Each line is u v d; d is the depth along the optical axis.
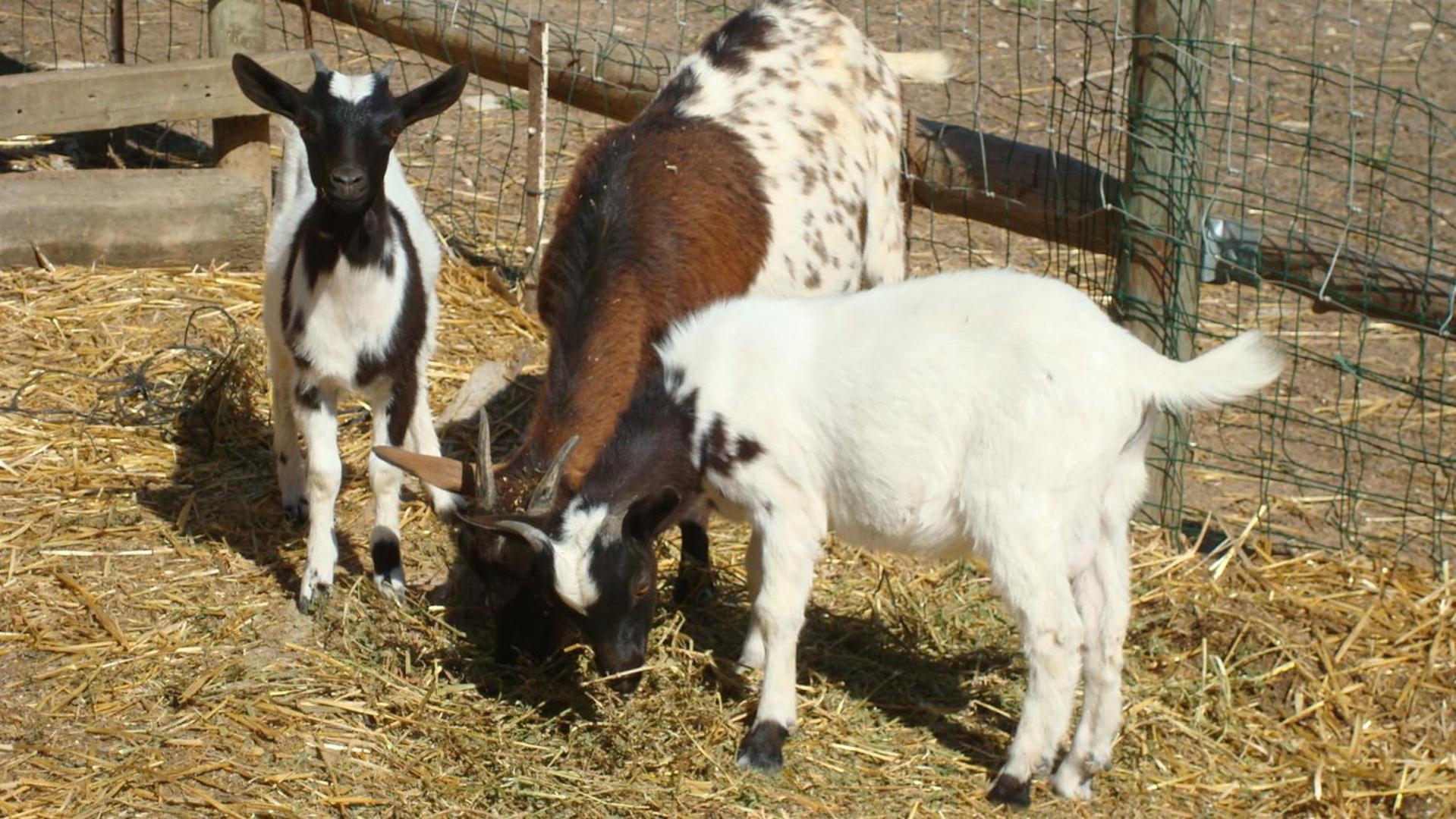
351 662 3.86
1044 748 3.72
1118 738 3.88
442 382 4.64
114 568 4.02
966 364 3.68
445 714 3.79
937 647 4.05
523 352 4.68
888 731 3.86
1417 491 4.53
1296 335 4.75
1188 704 3.97
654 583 3.72
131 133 5.59
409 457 3.76
